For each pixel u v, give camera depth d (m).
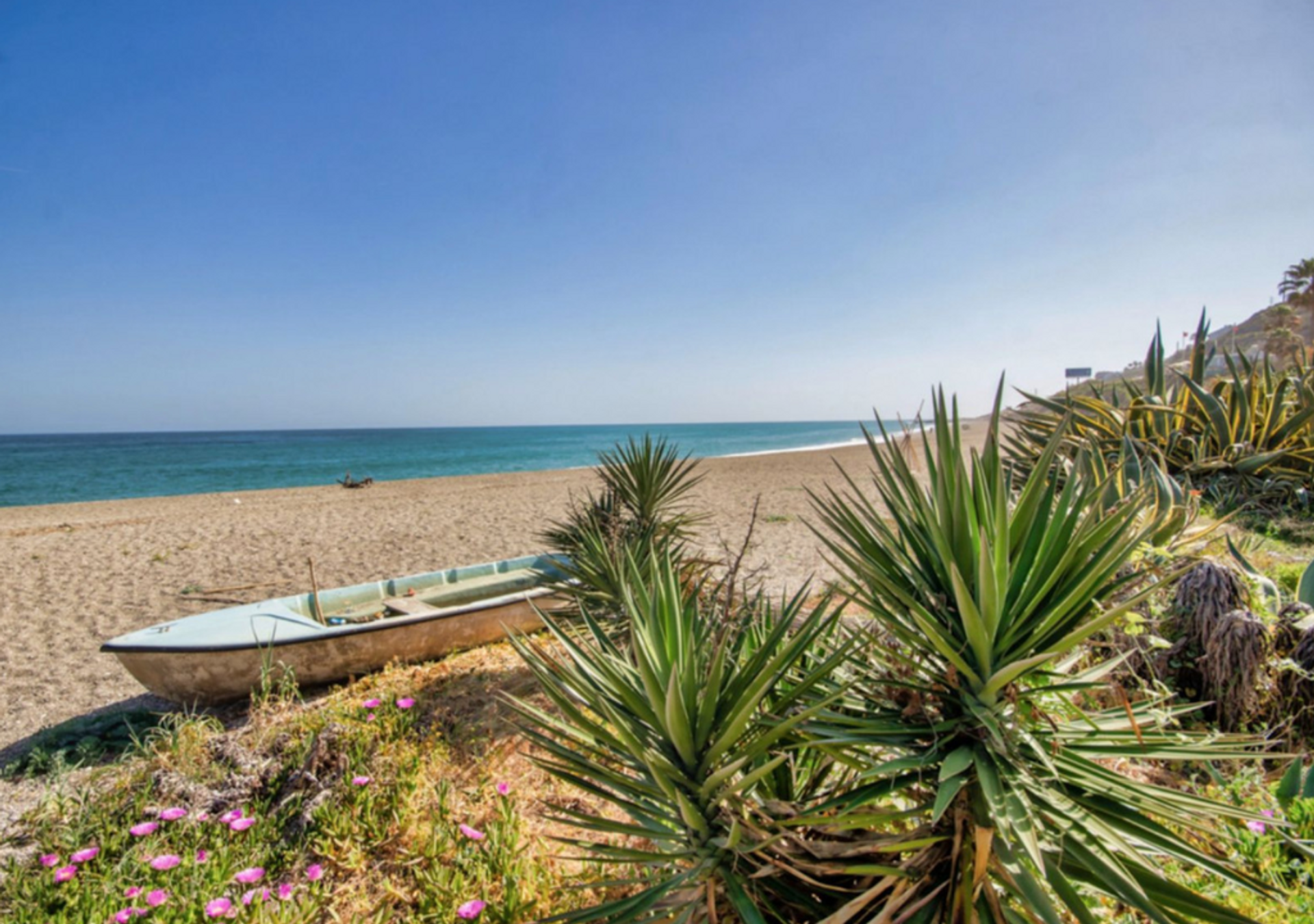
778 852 1.78
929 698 1.81
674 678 1.59
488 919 2.73
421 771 3.83
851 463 31.69
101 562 11.55
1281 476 7.89
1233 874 1.62
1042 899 1.44
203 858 3.16
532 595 5.84
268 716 4.64
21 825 3.78
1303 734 3.34
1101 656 3.64
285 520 16.47
